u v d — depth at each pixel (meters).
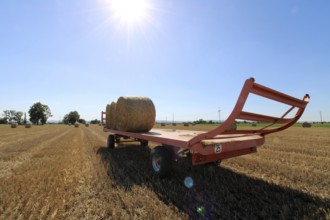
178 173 5.21
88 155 7.79
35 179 4.82
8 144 11.45
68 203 3.51
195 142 3.77
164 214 3.11
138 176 5.06
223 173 5.28
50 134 19.34
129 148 9.45
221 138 4.48
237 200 3.66
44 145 10.93
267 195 3.89
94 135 17.97
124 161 6.70
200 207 3.38
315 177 4.96
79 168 5.83
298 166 6.08
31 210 3.27
